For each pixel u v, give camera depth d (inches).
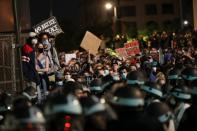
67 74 685.9
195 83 334.6
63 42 2379.4
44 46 677.9
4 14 915.4
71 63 967.0
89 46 836.0
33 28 794.2
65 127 253.4
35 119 241.8
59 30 800.9
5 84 738.2
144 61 947.3
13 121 242.7
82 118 268.8
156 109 315.9
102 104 276.1
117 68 711.1
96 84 408.2
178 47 1558.8
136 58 989.8
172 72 483.8
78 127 257.0
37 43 673.0
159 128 271.7
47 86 660.7
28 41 656.4
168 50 1167.0
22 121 240.7
